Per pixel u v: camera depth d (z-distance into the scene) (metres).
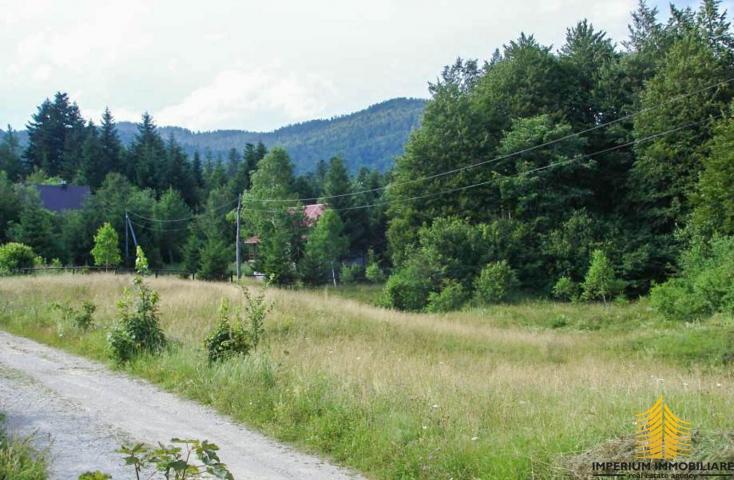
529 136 46.38
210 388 10.74
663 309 30.30
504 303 39.25
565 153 45.91
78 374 12.20
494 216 47.34
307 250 58.75
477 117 50.50
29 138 97.75
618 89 49.44
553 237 43.66
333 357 13.11
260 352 12.55
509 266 41.84
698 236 36.44
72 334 16.02
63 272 35.00
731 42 45.12
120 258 49.31
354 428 8.40
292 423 8.94
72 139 95.12
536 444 6.85
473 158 49.12
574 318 32.50
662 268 42.47
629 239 43.66
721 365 18.77
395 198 52.03
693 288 30.12
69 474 6.63
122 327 13.68
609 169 48.38
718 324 24.81
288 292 27.28
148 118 101.81
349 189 76.44
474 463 6.96
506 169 48.16
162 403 10.27
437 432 7.99
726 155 35.00
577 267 42.34
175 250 71.19
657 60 49.44
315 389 9.88
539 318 33.34
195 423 9.20
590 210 47.22
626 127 48.06
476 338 22.64
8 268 35.56
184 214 72.44
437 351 19.56
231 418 9.55
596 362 18.59
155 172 90.06
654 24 62.59
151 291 14.80
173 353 13.12
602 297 38.56
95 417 9.10
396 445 7.71
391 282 41.97
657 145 42.03
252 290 26.00
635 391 9.68
